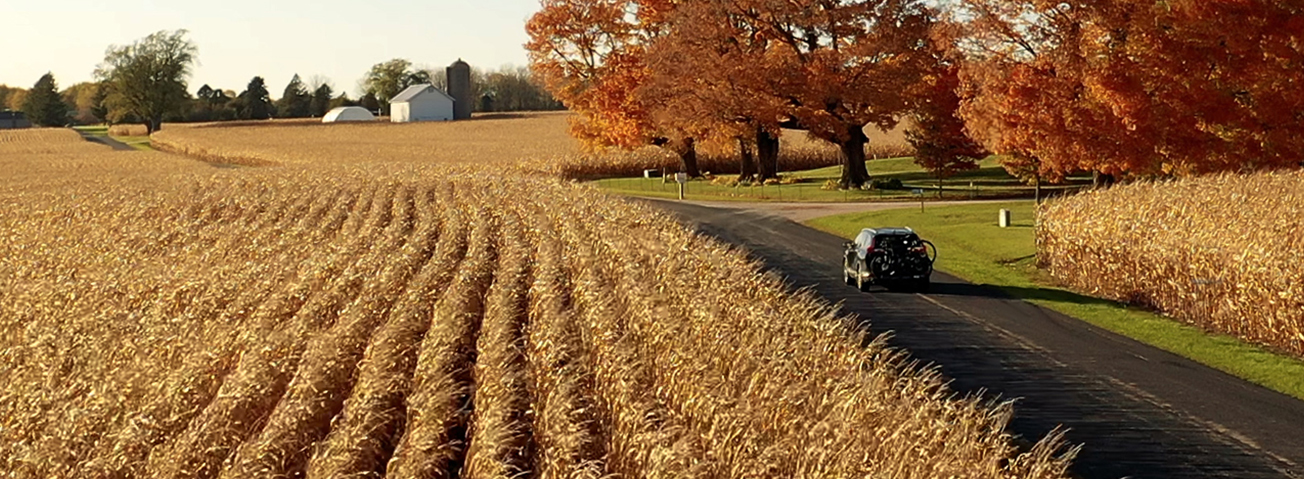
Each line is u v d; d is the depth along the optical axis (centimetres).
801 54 6475
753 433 1266
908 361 2197
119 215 4678
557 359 1658
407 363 1756
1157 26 4041
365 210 4784
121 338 2025
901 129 11350
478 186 5547
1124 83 4025
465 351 1962
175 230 4078
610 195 5134
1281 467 1539
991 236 4241
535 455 1388
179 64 18988
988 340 2411
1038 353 2280
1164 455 1600
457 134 14912
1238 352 2283
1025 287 3170
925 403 1395
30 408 1603
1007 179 6938
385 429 1477
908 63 6106
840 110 6388
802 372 1514
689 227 4153
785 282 3216
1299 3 3928
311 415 1492
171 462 1341
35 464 1382
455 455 1459
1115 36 4203
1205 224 2809
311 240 3691
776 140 7250
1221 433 1705
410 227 4159
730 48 6650
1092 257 3106
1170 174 4516
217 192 5606
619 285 2302
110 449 1399
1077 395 1936
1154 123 4025
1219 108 3997
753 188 6806
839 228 4725
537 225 3703
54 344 1984
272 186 5941
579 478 1202
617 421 1399
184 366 1703
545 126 16200
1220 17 3941
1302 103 3922
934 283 3250
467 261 2908
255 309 2264
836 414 1317
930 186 6681
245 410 1533
